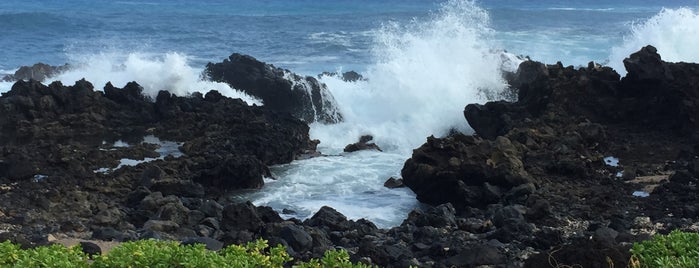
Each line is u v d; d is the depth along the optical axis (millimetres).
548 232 12266
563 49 44062
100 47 45969
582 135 19719
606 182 17094
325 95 25500
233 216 13773
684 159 18562
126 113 22469
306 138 22766
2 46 45594
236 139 20438
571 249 9352
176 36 50656
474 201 16266
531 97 22516
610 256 8992
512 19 62531
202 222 14180
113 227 14156
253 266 8062
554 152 18453
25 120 20984
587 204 15500
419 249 12203
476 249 11242
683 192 15953
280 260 8383
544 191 16156
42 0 75875
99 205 15633
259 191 17969
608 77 22484
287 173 19531
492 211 15102
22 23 53406
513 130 19859
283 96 25359
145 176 17406
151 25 56312
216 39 49281
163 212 14430
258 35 51281
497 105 22406
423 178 16953
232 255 8117
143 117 22406
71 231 13781
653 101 21359
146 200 15164
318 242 12516
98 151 19312
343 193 17875
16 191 16422
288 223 13344
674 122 20812
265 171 18969
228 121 21734
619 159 19078
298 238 12180
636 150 19594
